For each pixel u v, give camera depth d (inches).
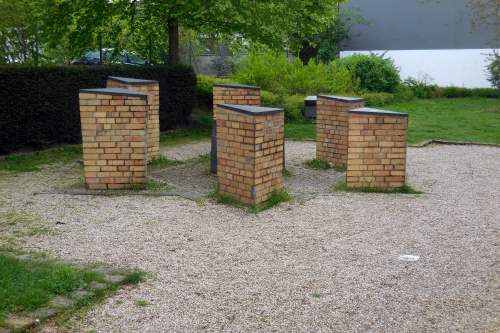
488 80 1048.2
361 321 164.2
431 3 1122.7
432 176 374.3
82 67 495.2
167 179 353.4
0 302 161.5
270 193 296.4
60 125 473.4
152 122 402.0
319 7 629.0
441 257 218.4
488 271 204.1
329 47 1143.0
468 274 201.0
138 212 275.7
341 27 1149.7
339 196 314.2
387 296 181.5
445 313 170.1
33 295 167.8
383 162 324.5
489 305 175.9
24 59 553.9
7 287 171.8
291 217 271.4
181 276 195.6
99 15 579.2
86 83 494.9
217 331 157.2
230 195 295.9
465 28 1100.5
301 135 568.4
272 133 290.2
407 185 336.5
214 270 201.9
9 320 154.0
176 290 183.3
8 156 426.9
